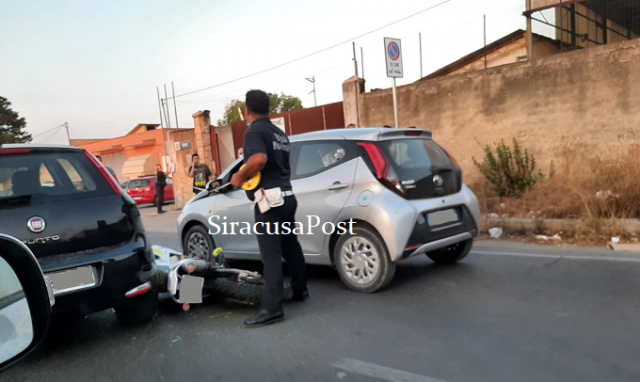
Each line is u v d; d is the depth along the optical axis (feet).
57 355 12.51
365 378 10.21
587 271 16.70
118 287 12.52
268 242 13.70
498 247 21.40
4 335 6.43
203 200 20.48
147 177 74.13
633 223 20.70
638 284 14.96
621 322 12.15
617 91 29.35
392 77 27.73
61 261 11.81
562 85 31.12
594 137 30.30
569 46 43.39
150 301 13.66
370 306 14.64
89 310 12.25
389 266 15.25
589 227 21.07
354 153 16.01
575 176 25.22
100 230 12.56
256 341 12.60
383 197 15.06
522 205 26.45
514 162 30.96
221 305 15.88
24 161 12.26
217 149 53.67
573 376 9.65
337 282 17.53
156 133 116.16
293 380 10.36
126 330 14.02
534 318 12.82
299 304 15.30
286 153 13.96
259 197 13.39
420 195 15.61
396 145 16.01
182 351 12.29
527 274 16.88
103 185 13.16
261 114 13.75
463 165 35.35
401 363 10.75
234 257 19.47
